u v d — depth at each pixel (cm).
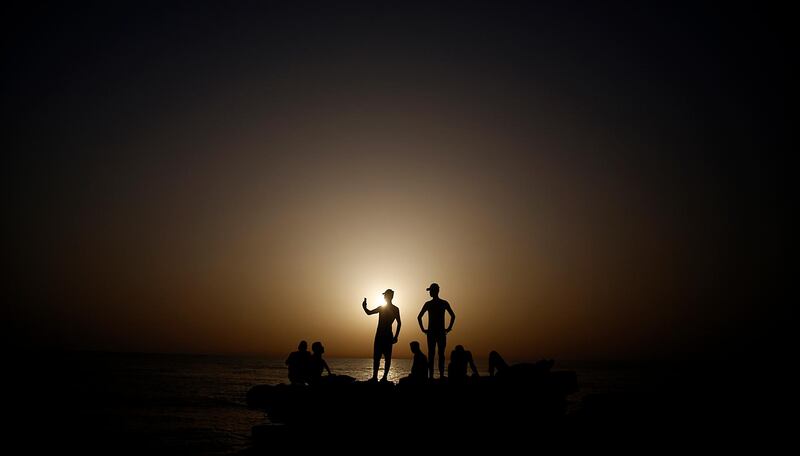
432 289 1504
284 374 6850
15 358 10419
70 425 2267
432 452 1283
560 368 11025
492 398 1417
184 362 11544
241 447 1759
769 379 4591
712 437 1540
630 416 1762
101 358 12738
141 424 2314
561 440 1413
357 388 1411
